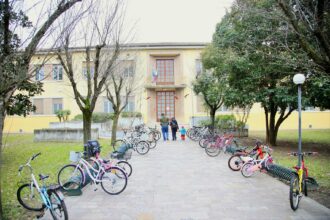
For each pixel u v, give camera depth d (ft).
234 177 29.25
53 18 17.53
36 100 95.25
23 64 17.01
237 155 32.78
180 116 97.19
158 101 99.14
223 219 18.03
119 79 57.57
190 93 95.86
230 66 44.98
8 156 44.21
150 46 94.48
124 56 54.80
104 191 24.48
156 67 98.17
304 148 49.93
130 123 83.25
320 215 18.49
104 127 76.95
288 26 20.49
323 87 37.32
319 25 18.60
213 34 57.00
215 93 58.80
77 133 63.16
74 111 94.58
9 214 19.11
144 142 45.80
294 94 41.57
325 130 85.71
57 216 17.89
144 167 34.88
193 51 96.02
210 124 70.23
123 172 24.30
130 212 19.53
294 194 19.62
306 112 92.32
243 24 40.91
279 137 67.82
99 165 24.94
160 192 24.16
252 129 91.81
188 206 20.56
